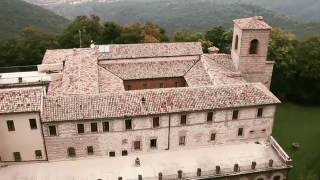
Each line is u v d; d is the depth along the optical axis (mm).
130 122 52906
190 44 73938
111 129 52656
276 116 77562
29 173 50812
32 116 49875
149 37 97750
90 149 53906
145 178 49688
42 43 92438
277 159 54531
